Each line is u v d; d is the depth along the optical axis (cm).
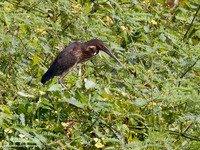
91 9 1451
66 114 985
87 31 1402
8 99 1055
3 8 1255
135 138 1071
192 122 1043
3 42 1177
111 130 1029
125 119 1106
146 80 1136
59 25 1330
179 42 1368
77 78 1144
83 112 1066
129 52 1247
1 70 1171
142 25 1441
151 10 1552
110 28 1508
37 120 962
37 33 1285
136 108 1130
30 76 1193
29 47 1209
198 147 1038
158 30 1384
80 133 950
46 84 1030
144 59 1273
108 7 1495
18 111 955
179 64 1284
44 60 1370
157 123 1061
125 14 1396
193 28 1502
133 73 1230
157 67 1303
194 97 1043
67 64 1307
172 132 1086
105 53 1353
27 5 1374
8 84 1110
